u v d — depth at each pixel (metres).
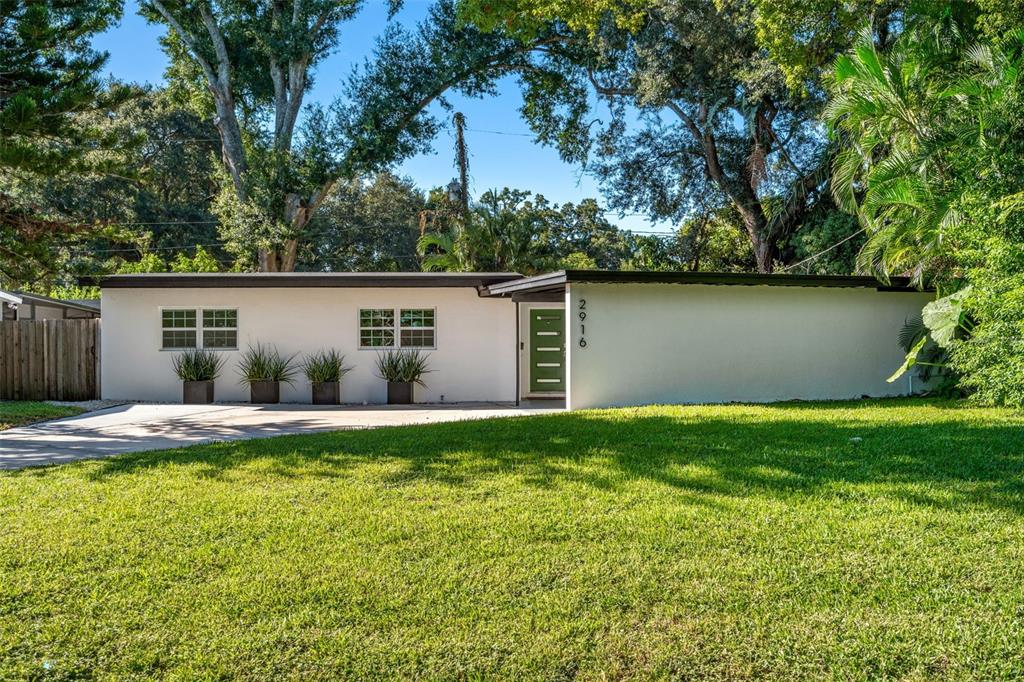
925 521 4.85
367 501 5.44
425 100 24.72
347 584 3.88
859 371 12.98
